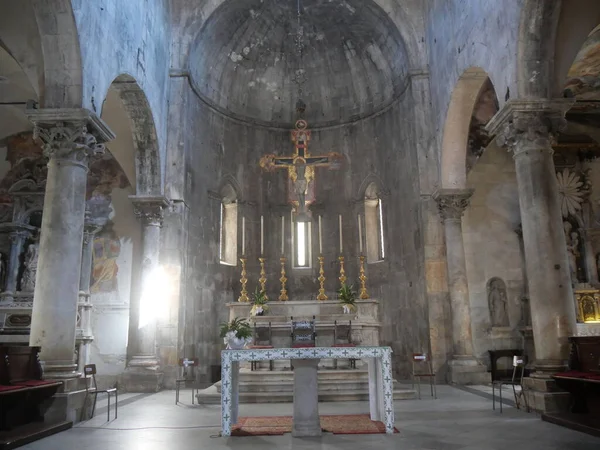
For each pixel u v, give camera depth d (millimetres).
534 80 11750
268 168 19625
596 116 20312
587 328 17938
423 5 20453
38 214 18312
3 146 18453
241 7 21109
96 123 11922
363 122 23500
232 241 22438
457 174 18375
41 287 10992
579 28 11766
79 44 11727
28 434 8828
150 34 17312
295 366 9234
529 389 11180
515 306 19984
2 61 16266
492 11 13461
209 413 11992
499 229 20484
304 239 23812
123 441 8773
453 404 12562
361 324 16000
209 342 20062
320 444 8289
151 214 18062
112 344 18062
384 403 9219
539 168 11570
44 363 10586
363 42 22766
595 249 19469
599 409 9867
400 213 21047
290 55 23891
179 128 19125
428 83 19844
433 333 18062
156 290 17891
